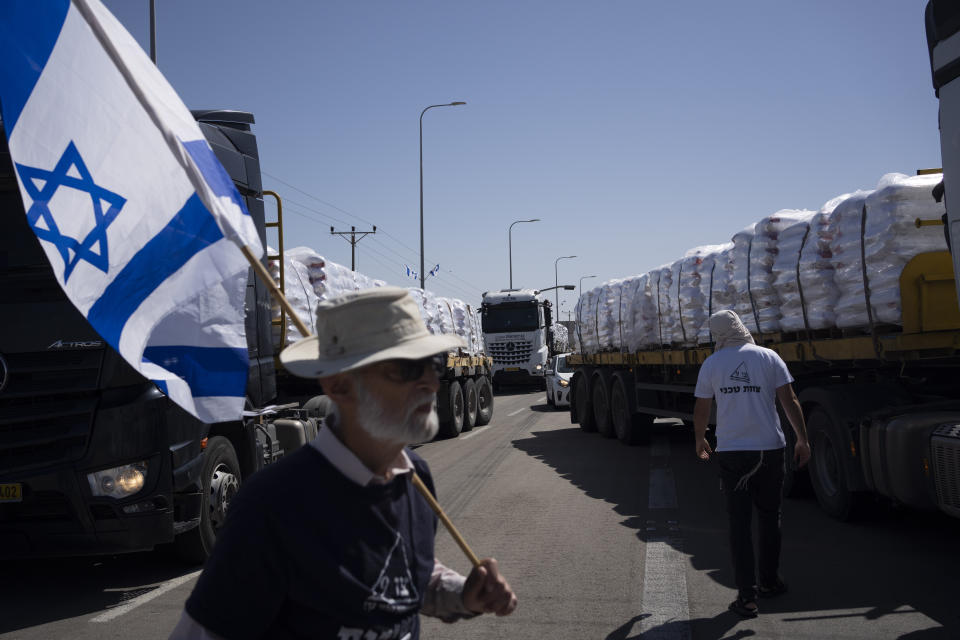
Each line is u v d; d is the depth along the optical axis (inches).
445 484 385.4
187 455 228.7
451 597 80.0
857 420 256.1
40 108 100.2
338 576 65.2
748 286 331.0
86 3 90.6
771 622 179.0
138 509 215.8
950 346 230.1
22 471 207.8
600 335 577.6
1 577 245.3
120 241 102.7
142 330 102.7
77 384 211.6
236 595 63.9
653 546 250.1
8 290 213.3
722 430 193.0
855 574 211.3
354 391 69.6
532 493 350.9
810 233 286.7
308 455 68.6
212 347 107.9
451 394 620.7
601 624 182.5
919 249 231.5
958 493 209.2
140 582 234.2
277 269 301.1
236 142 278.1
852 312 255.4
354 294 70.5
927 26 209.0
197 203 107.0
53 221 98.2
